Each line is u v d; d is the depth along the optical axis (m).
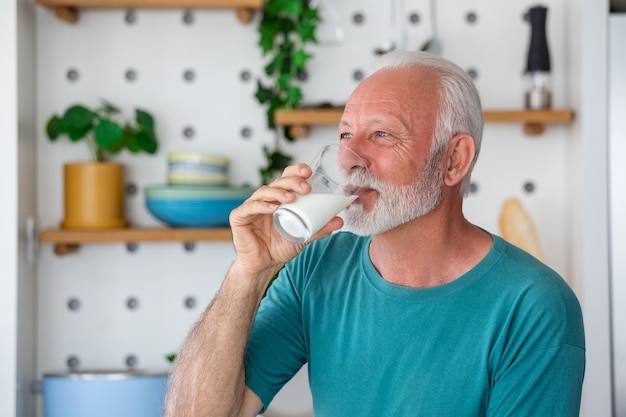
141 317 2.52
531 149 2.50
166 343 2.52
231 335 1.39
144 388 2.12
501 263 1.38
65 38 2.50
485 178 2.51
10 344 2.27
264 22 2.43
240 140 2.52
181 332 2.52
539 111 2.35
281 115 2.35
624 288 2.27
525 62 2.44
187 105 2.52
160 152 2.52
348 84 2.52
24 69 2.38
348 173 1.30
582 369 1.34
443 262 1.41
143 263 2.52
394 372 1.38
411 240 1.39
